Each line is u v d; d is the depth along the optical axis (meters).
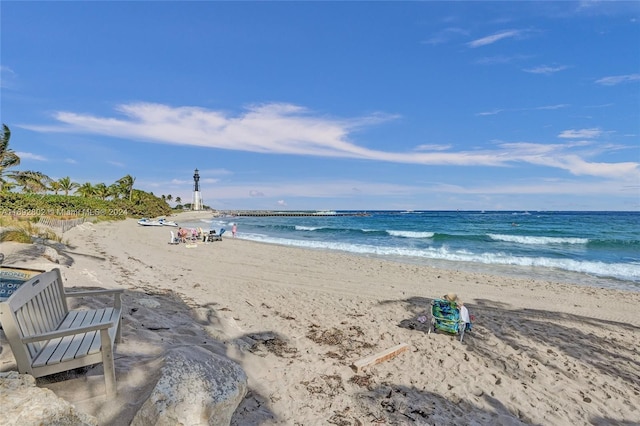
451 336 7.07
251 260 16.20
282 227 49.09
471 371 5.59
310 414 4.02
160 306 6.54
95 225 33.84
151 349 4.16
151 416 2.77
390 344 6.47
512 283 12.71
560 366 6.02
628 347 7.05
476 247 24.00
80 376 3.34
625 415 4.64
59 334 2.80
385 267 15.25
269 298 9.23
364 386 4.82
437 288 11.65
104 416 2.87
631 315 9.32
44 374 2.85
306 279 12.28
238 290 9.89
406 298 10.18
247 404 3.91
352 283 11.94
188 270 12.71
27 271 4.81
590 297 11.08
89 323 3.68
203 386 3.13
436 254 20.19
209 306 7.59
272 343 5.89
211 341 5.14
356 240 29.42
